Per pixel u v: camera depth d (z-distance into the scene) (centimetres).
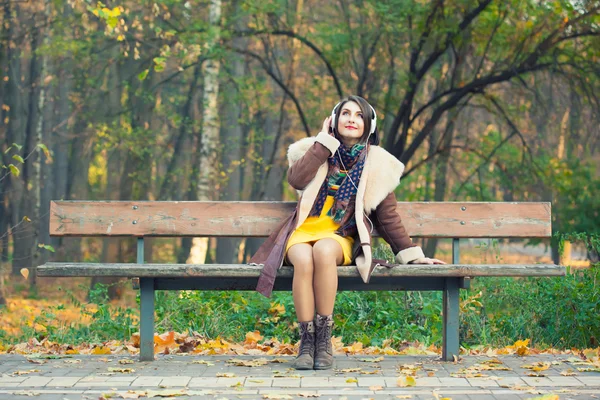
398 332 604
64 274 429
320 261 427
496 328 621
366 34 1505
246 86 1714
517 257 2655
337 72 1653
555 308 612
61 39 1648
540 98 1633
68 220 475
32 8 1923
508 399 359
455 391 377
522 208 485
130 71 1920
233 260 1775
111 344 574
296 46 1883
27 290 1812
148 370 430
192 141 2281
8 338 669
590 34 1464
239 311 640
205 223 479
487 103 1694
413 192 2002
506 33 1532
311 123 1762
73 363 454
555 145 1956
